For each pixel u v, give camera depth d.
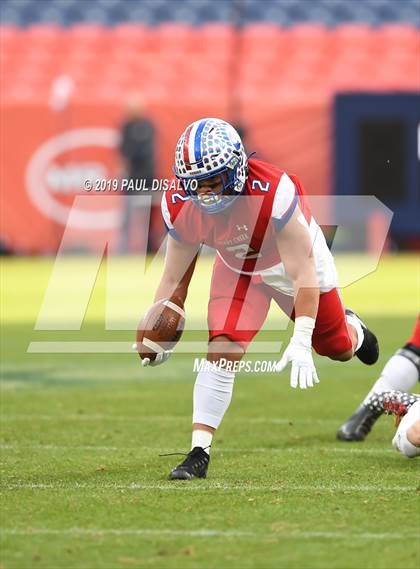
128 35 82.25
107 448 20.44
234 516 14.73
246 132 66.00
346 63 80.00
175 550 13.15
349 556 12.84
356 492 16.16
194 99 68.88
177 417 23.97
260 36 81.62
